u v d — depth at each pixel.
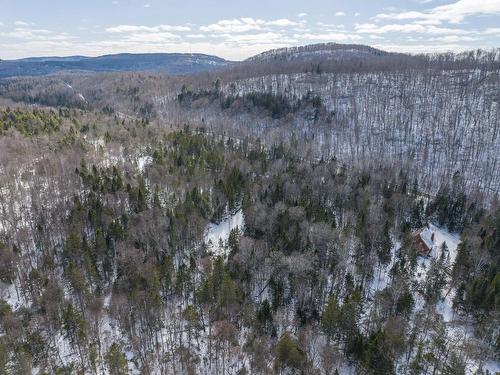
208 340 76.25
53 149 156.00
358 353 70.88
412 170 172.12
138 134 189.25
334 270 95.31
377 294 86.50
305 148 189.25
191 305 81.81
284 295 88.62
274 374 67.62
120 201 119.81
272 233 105.38
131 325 78.62
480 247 104.25
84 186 128.38
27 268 95.12
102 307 82.56
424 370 70.19
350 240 99.50
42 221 108.50
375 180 148.12
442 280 92.12
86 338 73.50
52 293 80.50
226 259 101.88
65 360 74.56
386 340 68.50
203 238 112.12
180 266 92.31
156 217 108.12
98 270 94.19
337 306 76.88
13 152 142.50
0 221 113.12
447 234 127.88
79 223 105.44
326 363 67.94
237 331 76.50
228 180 135.50
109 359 67.69
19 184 125.25
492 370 72.81
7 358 67.56
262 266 91.69
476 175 174.12
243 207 118.69
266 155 173.38
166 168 143.75
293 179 138.88
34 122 181.38
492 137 199.50
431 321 80.56
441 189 149.62
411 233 116.12
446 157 188.75
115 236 101.62
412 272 99.38
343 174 147.88
